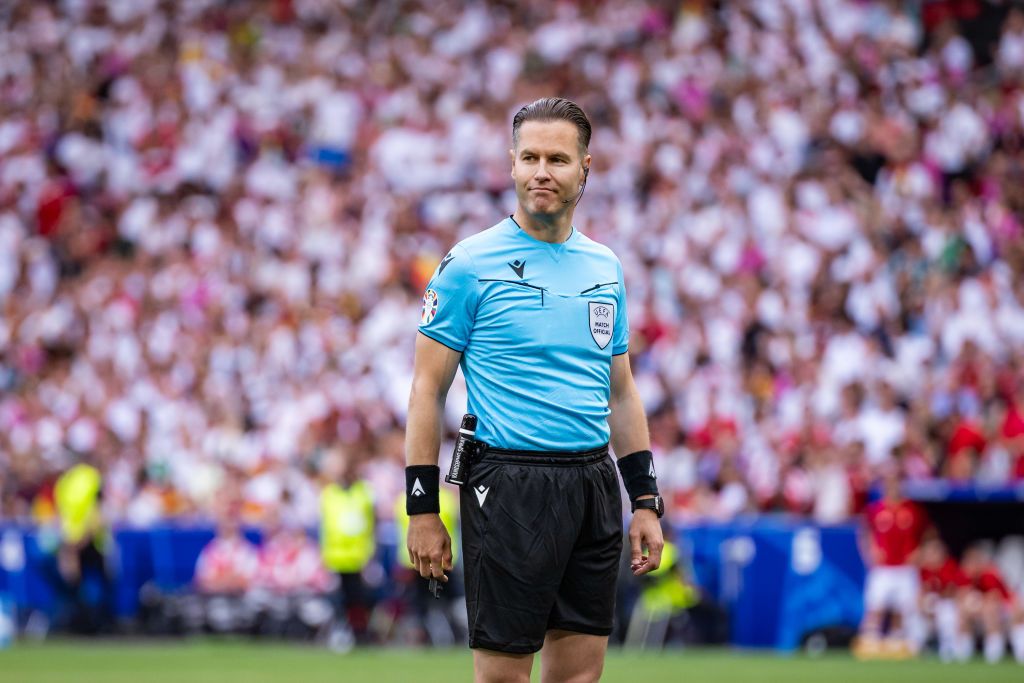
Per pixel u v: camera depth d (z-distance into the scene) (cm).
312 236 7056
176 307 6906
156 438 6119
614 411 1669
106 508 5525
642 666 3916
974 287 5850
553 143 1552
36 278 7394
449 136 7512
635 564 1627
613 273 1623
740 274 6147
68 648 4609
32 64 8512
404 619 4731
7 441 6350
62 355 6931
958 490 4225
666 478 5103
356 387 6094
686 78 7400
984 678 3519
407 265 6794
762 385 5475
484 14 8206
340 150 7669
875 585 4322
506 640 1527
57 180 7856
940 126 6794
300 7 8475
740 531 4503
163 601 5006
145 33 8538
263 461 5591
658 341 5903
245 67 8206
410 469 1559
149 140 7906
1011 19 7144
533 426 1545
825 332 5772
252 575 4962
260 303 6888
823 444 4884
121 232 7569
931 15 7556
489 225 7081
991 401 5006
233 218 7400
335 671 3772
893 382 5431
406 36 8238
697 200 6706
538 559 1527
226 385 6312
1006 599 4238
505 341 1555
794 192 6600
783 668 3834
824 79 7162
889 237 6328
